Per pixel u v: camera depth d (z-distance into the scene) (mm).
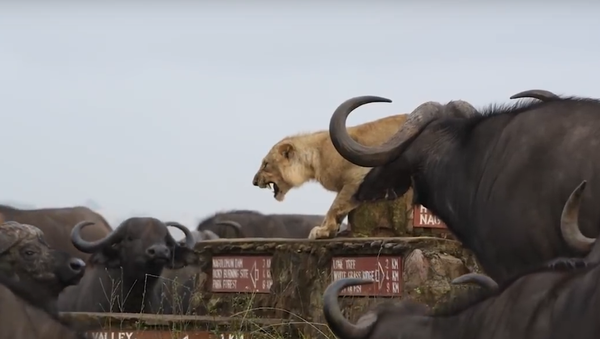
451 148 10484
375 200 10922
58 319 7301
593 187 9109
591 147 9312
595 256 6949
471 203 10141
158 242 15211
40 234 12672
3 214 19266
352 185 13500
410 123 10664
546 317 6555
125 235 15352
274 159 14773
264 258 12531
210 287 13047
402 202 12578
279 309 12070
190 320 11523
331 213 13133
